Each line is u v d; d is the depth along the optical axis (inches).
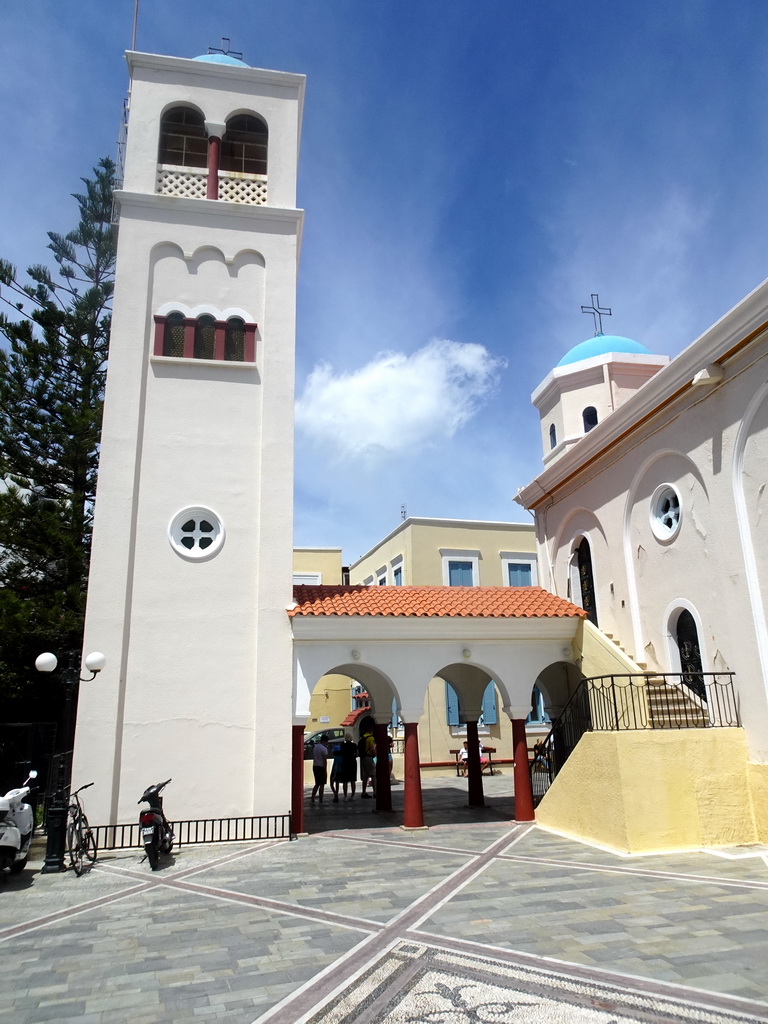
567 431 799.1
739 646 450.6
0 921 307.9
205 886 362.0
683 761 426.0
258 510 556.1
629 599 580.1
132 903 333.4
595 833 439.8
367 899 323.3
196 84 633.6
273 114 645.9
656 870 360.2
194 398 569.0
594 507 647.1
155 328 576.7
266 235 613.9
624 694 511.8
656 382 518.6
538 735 1003.3
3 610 636.7
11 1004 213.6
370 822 569.3
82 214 887.1
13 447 747.4
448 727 970.1
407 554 1045.2
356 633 536.4
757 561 442.9
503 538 1096.2
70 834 420.5
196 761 500.1
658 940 252.2
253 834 490.9
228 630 527.8
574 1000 203.8
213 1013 203.9
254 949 259.0
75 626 668.7
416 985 219.0
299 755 515.5
